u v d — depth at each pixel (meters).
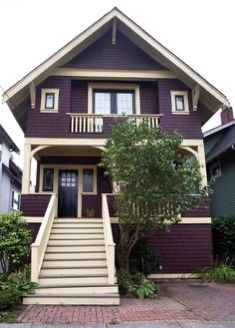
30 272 9.03
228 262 12.38
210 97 13.16
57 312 6.85
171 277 11.52
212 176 18.31
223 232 13.05
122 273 9.35
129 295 8.55
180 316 6.50
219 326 5.83
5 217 9.70
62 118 12.59
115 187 9.77
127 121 9.85
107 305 7.53
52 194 11.72
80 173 14.16
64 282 8.40
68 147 12.83
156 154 9.06
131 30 13.15
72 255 9.62
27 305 7.46
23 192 11.72
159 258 11.29
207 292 9.17
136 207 9.42
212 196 18.11
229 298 8.30
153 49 13.16
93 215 13.57
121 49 13.70
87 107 13.58
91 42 13.56
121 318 6.36
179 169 9.13
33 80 12.20
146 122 9.92
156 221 9.47
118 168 9.16
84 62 13.37
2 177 17.91
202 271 11.53
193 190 9.60
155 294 8.66
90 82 13.84
